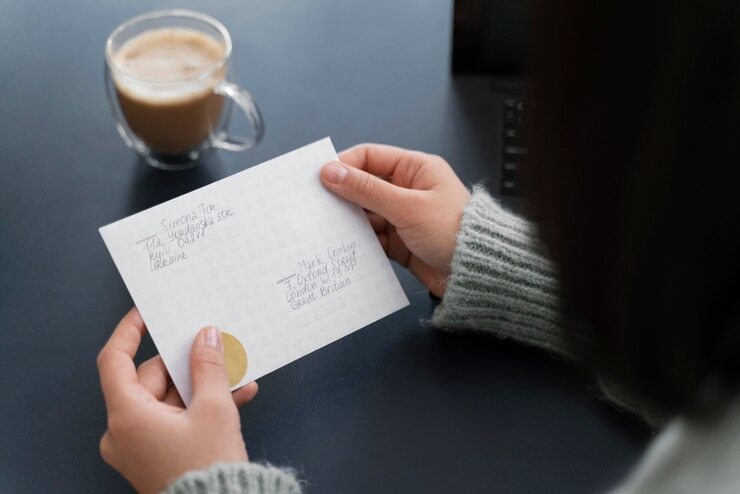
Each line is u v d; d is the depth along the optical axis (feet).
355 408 2.50
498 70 3.29
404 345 2.65
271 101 3.20
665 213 1.09
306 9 3.50
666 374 1.25
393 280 2.60
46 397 2.47
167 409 2.26
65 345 2.58
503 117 3.19
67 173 2.97
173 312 2.40
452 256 2.66
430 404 2.52
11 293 2.68
